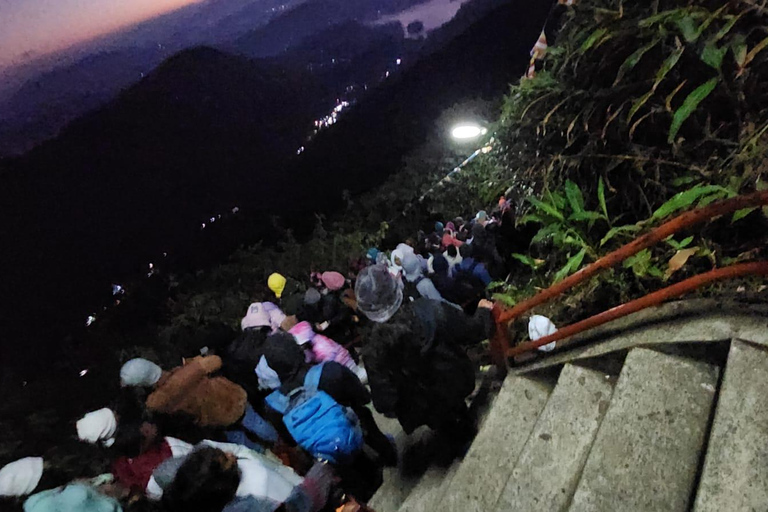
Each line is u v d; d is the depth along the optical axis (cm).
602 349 265
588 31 335
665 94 303
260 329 351
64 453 271
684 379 219
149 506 239
